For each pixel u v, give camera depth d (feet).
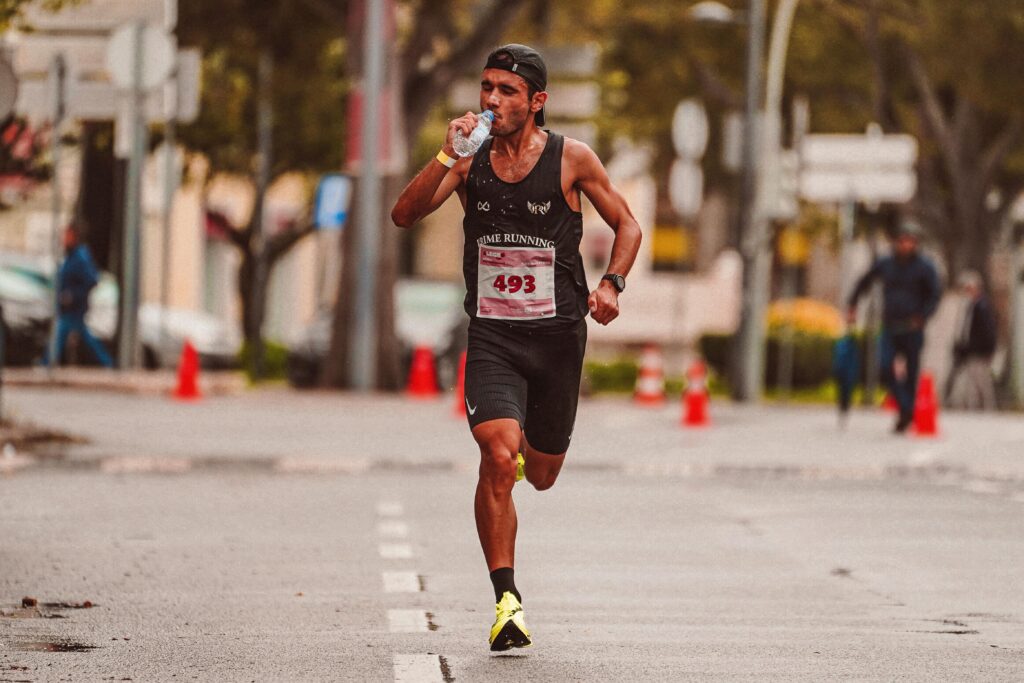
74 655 60.95
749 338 246.88
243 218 398.21
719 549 91.56
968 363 247.29
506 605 61.57
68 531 92.73
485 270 63.36
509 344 63.36
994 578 82.99
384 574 80.59
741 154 249.34
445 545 90.53
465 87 236.84
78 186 221.46
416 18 234.99
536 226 62.85
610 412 204.64
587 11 258.98
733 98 308.40
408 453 137.69
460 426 167.02
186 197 370.73
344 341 231.30
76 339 215.31
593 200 63.67
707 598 75.92
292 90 249.55
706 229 456.86
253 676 57.57
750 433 172.24
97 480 116.26
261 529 95.35
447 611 71.00
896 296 173.47
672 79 305.32
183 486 114.62
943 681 58.23
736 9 290.97
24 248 275.80
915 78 296.30
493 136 62.90
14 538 89.86
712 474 132.05
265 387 238.68
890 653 63.26
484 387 63.05
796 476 131.64
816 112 314.35
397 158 220.64
